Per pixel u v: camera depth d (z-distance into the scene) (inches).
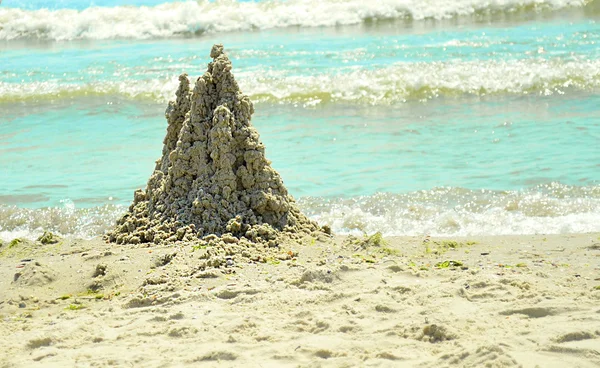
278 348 165.0
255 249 235.6
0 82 601.9
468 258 228.2
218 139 248.7
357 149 385.7
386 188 320.5
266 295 198.2
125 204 316.5
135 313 193.2
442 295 190.5
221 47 265.1
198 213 246.7
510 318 175.5
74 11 923.4
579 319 171.0
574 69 532.1
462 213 285.4
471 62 567.5
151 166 370.9
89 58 706.2
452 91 507.8
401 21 818.2
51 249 255.3
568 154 358.3
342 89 518.9
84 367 158.7
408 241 249.9
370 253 235.0
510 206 289.4
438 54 614.2
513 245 241.6
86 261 233.6
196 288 208.2
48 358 165.8
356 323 176.6
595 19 749.9
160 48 744.3
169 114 268.8
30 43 842.2
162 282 212.8
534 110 451.2
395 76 536.7
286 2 873.5
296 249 237.8
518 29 719.7
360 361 156.7
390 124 436.1
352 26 808.3
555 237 249.3
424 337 167.2
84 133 446.6
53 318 195.6
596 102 461.4
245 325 178.7
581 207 284.8
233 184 248.4
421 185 322.3
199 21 839.1
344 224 279.7
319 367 155.1
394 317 179.6
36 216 303.3
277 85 534.0
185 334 176.2
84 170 369.4
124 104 523.5
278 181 255.1
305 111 477.7
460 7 832.3
